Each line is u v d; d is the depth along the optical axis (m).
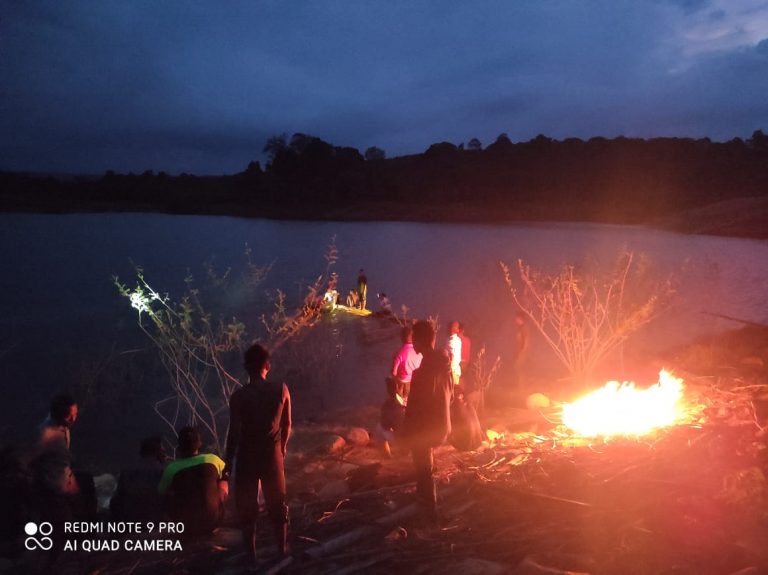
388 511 5.58
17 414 11.02
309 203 102.06
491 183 108.62
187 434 5.48
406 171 118.81
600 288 19.78
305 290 25.31
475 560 4.56
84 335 16.58
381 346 15.87
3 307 20.56
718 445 6.60
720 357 12.06
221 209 99.81
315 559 4.78
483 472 6.54
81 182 112.56
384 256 39.84
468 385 11.70
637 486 5.76
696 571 4.29
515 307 20.02
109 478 8.20
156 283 27.11
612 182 102.56
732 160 102.31
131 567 4.95
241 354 14.57
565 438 7.77
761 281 25.62
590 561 4.43
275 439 4.75
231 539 5.39
